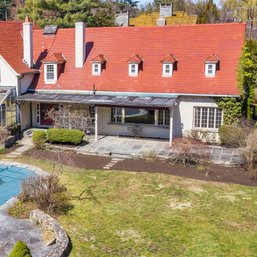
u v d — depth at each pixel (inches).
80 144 1360.7
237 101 1322.6
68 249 666.2
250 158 1098.1
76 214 808.3
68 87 1496.1
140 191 932.0
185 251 666.2
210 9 3058.6
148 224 765.3
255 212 819.4
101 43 1576.0
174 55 1462.8
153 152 1242.0
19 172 1099.3
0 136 1327.5
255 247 678.5
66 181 1009.5
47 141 1374.3
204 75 1387.8
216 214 810.2
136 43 1535.4
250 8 3442.4
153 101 1326.3
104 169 1130.7
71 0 2529.5
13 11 3639.3
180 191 931.3
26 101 1483.8
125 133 1478.8
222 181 1019.9
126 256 650.2
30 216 784.3
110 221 778.2
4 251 660.1
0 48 1470.2
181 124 1402.6
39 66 1578.5
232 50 1409.9
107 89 1454.2
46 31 1658.5
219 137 1332.4
